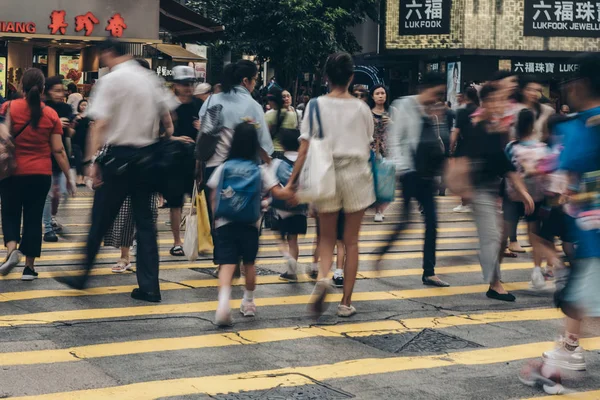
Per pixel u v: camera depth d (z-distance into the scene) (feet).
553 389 18.78
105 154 24.88
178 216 34.58
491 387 19.13
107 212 25.23
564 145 17.25
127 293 27.55
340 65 24.23
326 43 97.40
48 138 28.53
